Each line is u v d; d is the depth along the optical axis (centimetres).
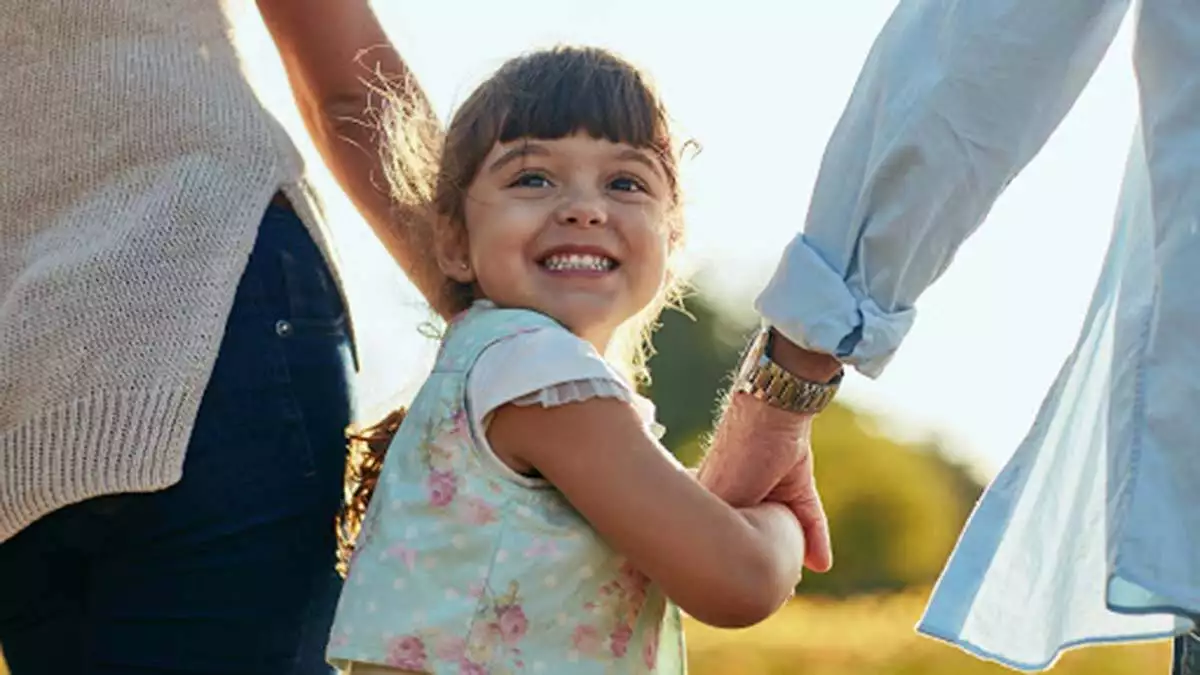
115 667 252
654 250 256
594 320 253
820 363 251
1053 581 249
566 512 243
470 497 241
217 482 249
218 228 250
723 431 259
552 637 239
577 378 238
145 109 252
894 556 1753
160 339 245
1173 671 241
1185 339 216
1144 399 219
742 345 277
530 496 241
